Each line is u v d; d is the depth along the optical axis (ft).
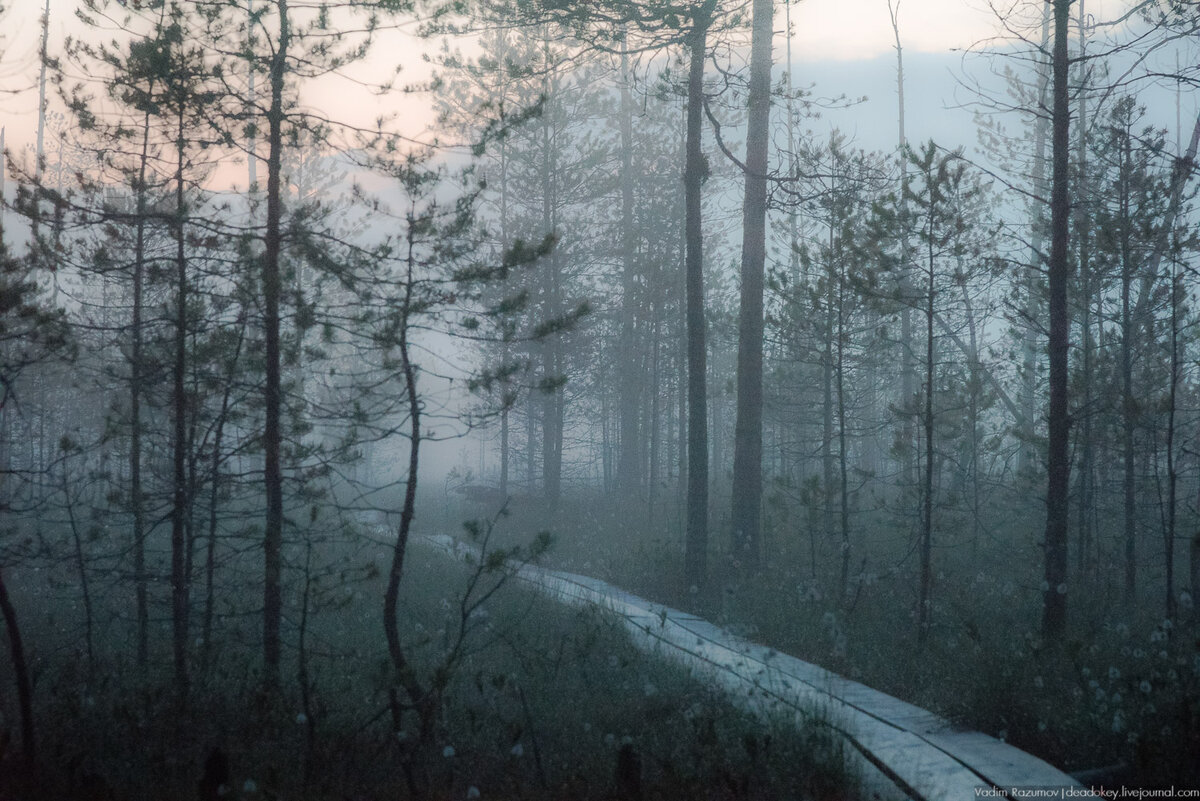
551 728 23.20
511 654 31.32
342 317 25.90
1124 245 43.62
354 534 27.02
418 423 24.81
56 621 34.50
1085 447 45.52
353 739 20.34
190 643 28.94
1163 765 19.92
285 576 33.99
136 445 29.96
